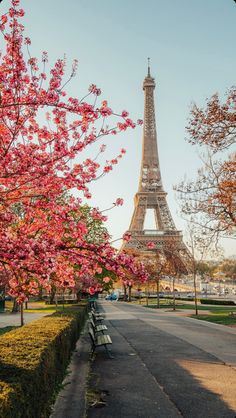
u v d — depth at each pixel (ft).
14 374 21.85
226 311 157.07
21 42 28.91
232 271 555.69
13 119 30.37
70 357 49.70
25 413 19.80
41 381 25.17
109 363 47.47
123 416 28.30
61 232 31.91
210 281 559.79
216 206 82.74
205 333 78.28
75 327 60.49
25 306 213.46
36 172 29.58
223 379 38.60
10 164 30.17
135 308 196.34
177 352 54.85
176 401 31.71
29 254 26.50
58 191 31.01
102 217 34.40
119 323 102.94
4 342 32.04
